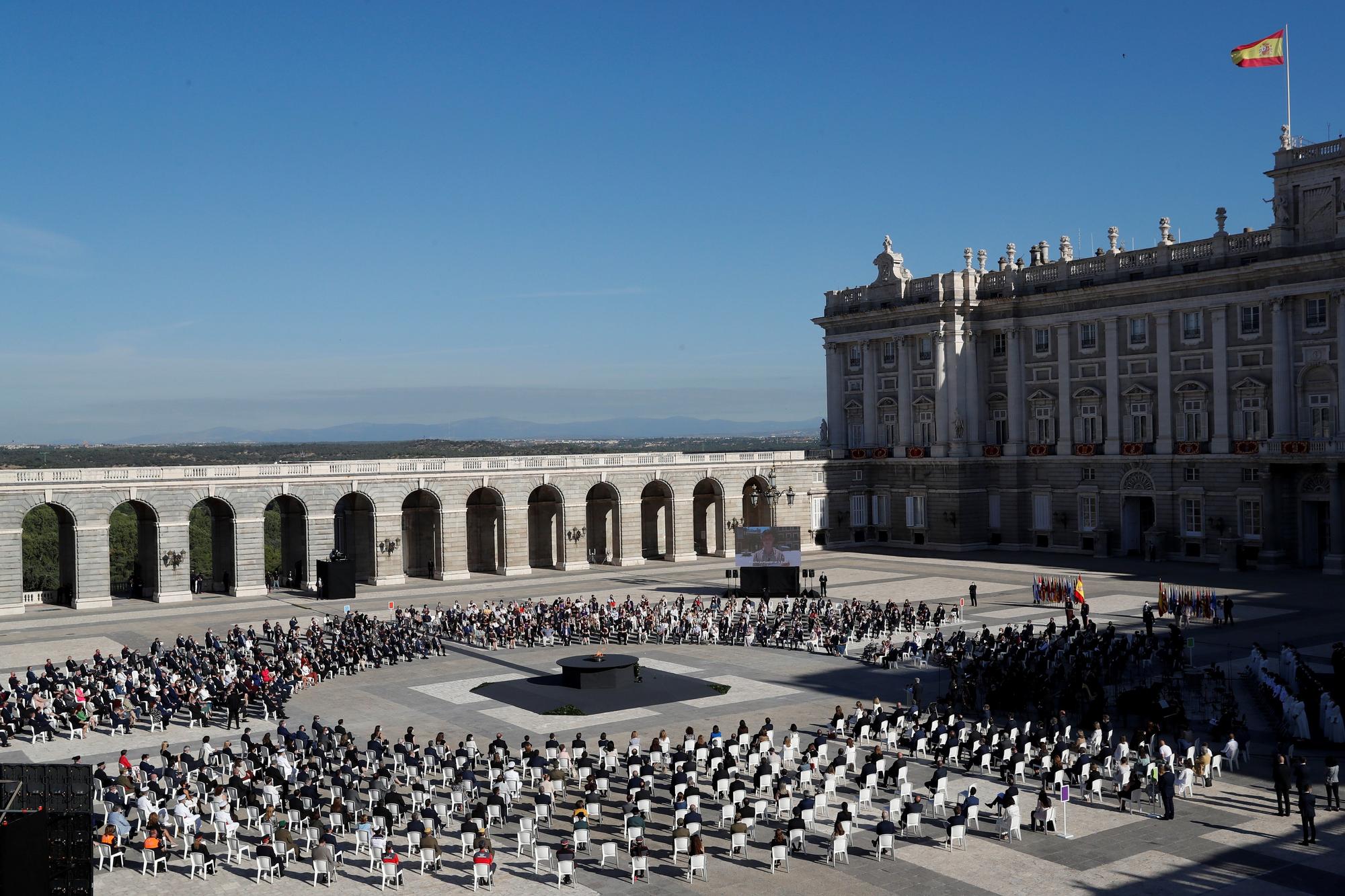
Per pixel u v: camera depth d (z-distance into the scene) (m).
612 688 59.97
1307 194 93.50
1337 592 83.00
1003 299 117.25
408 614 85.50
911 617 72.62
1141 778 40.47
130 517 164.75
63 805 30.12
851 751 44.97
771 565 89.25
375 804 40.16
